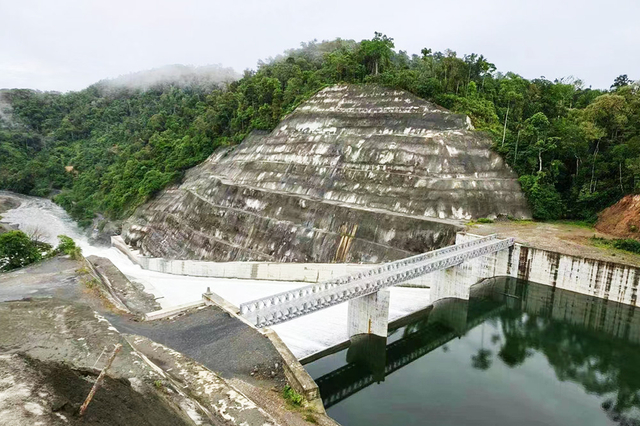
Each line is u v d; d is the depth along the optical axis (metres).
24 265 46.19
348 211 54.53
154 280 49.88
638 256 41.25
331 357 32.75
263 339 22.94
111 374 13.27
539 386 28.72
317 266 47.44
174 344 22.70
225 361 20.83
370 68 81.56
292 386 19.88
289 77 102.81
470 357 33.22
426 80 68.19
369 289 32.28
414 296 44.47
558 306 41.66
